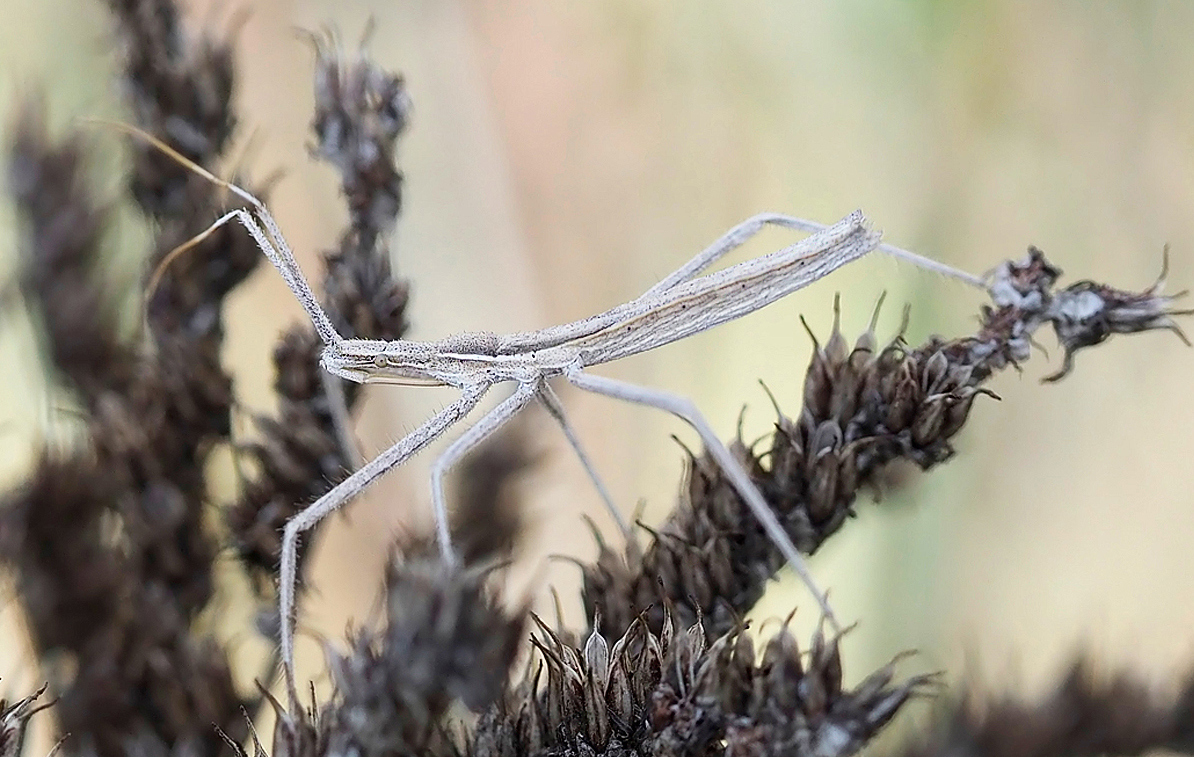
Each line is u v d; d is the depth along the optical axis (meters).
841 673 0.11
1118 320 0.11
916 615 0.13
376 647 0.11
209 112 0.12
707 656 0.11
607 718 0.11
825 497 0.11
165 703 0.11
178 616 0.12
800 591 0.13
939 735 0.12
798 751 0.11
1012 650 0.12
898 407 0.11
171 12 0.12
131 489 0.12
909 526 0.13
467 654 0.11
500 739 0.11
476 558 0.12
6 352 0.13
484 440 0.12
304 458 0.12
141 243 0.13
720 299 0.12
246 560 0.12
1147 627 0.13
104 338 0.12
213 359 0.12
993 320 0.11
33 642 0.11
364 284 0.12
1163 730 0.12
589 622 0.11
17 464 0.13
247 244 0.12
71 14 0.13
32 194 0.12
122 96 0.12
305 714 0.11
